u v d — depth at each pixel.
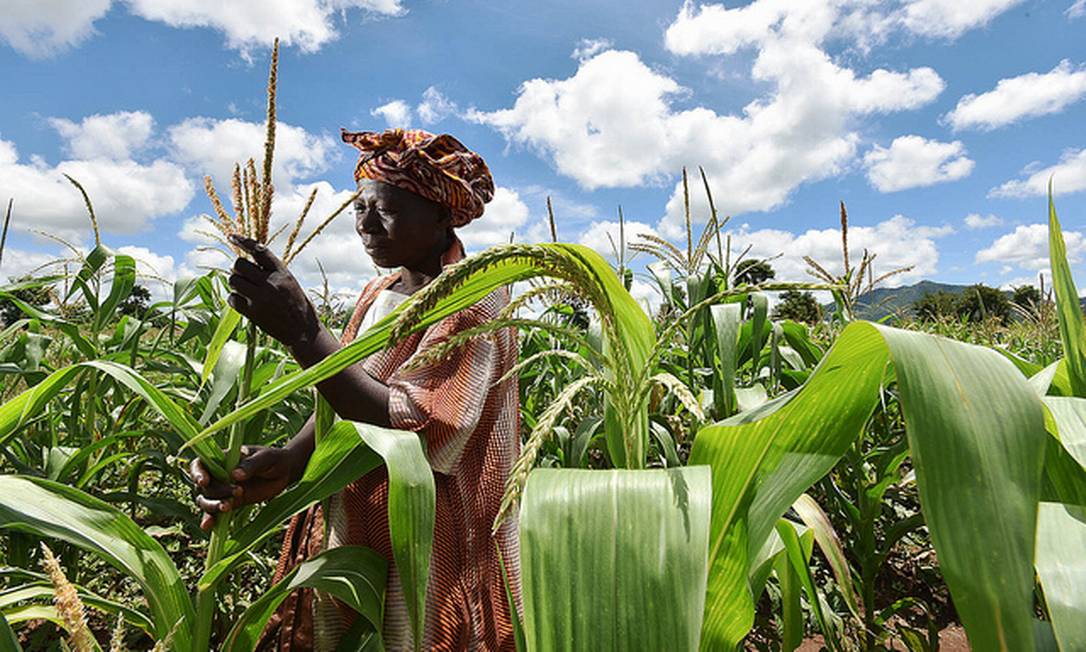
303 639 1.86
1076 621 0.83
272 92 1.47
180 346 4.01
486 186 2.00
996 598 0.70
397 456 1.36
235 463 1.63
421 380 1.63
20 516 1.39
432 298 0.88
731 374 2.74
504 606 1.75
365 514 1.77
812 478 1.11
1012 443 0.75
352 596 1.55
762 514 1.12
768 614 3.08
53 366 3.76
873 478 3.34
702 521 0.90
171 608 1.54
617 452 1.50
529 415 3.57
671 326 1.06
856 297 3.43
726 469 1.14
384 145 1.81
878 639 2.32
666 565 0.88
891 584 3.45
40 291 3.72
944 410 0.77
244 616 1.57
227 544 1.63
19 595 1.66
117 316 3.81
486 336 1.72
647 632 0.86
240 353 2.00
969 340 6.11
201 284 3.50
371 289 2.19
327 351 1.52
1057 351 5.60
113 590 2.84
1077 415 1.00
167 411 1.54
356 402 1.55
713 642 1.16
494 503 1.78
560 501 0.95
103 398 3.70
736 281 3.62
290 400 3.33
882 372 1.05
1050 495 1.14
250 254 1.49
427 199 1.83
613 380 1.16
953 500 0.74
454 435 1.61
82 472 2.90
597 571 0.90
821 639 2.86
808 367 3.48
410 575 1.33
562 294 1.09
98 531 1.49
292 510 1.58
